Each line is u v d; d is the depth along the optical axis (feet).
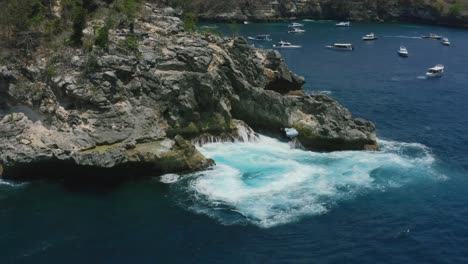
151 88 231.71
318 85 403.54
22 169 206.59
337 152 247.70
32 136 213.66
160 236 173.88
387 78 438.40
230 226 180.55
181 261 161.58
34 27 239.71
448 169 233.76
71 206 190.80
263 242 172.24
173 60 244.42
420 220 189.26
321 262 162.81
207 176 215.72
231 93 256.93
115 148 208.33
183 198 197.98
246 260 162.61
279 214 189.16
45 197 196.54
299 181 214.90
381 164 235.61
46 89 223.51
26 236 172.14
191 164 218.79
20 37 233.76
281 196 201.77
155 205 192.85
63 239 171.01
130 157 209.46
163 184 208.64
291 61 502.79
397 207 197.98
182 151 218.18
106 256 162.91
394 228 183.62
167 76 236.63
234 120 256.93
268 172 221.05
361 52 569.64
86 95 216.33
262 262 161.89
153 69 237.25
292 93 303.89
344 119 254.27
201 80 236.84
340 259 164.76
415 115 325.01
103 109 217.15
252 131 256.11
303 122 253.24
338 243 173.17
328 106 256.32
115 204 192.95
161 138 223.71
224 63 258.37
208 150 239.30
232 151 240.53
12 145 210.18
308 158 238.68
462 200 205.46
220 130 247.29
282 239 174.09
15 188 202.49
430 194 209.36
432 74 449.89
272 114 257.14
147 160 210.18
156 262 160.76
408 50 592.60
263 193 203.41
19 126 218.18
